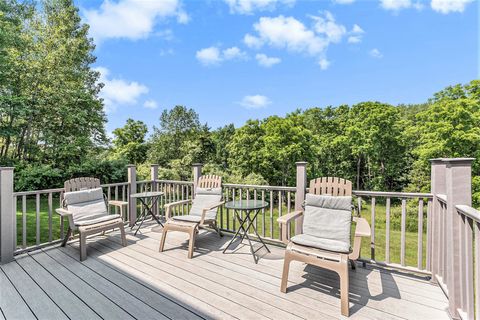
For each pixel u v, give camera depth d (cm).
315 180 317
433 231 253
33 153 1068
